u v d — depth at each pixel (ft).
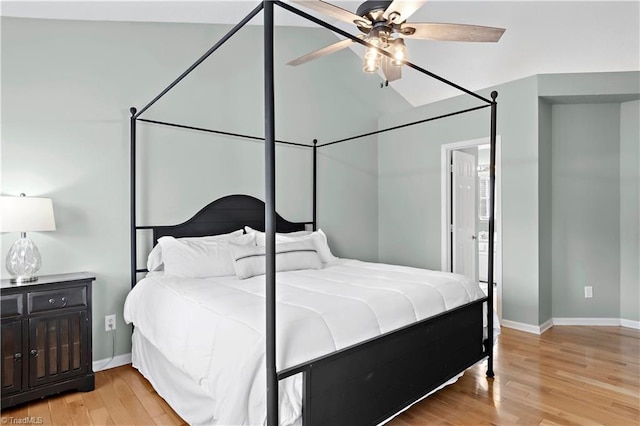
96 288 9.44
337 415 5.53
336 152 15.03
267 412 4.70
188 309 6.81
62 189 9.00
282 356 5.01
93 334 9.37
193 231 10.97
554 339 11.38
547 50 12.00
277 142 13.08
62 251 8.95
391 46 7.47
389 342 6.37
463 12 11.69
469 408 7.38
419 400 7.48
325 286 7.88
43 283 7.73
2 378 7.25
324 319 5.83
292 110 13.56
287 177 13.42
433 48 13.48
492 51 12.71
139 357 9.04
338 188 15.12
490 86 13.43
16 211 7.62
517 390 8.11
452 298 8.00
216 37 11.55
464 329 8.14
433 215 14.88
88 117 9.38
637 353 10.19
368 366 6.00
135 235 9.82
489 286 8.89
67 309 8.00
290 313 5.86
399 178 15.97
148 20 10.14
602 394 7.89
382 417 6.20
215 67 11.55
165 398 7.54
